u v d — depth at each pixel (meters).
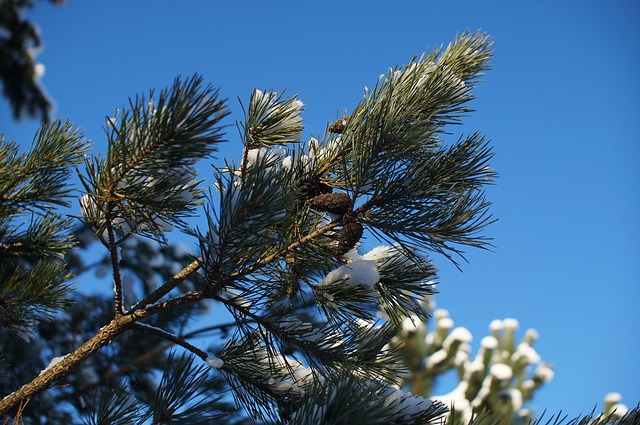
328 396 1.03
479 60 1.21
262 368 1.17
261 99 1.19
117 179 1.08
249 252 1.08
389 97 1.14
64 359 1.16
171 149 1.03
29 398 1.15
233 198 1.05
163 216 1.11
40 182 1.32
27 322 1.35
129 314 1.15
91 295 2.37
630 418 0.97
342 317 1.14
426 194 1.11
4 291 1.32
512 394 2.66
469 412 2.42
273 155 1.16
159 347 2.08
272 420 1.15
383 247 1.20
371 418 1.01
